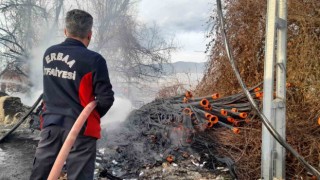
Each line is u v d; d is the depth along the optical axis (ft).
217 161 15.31
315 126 15.30
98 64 8.29
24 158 16.42
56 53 8.61
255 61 21.97
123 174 13.94
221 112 16.52
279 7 11.68
